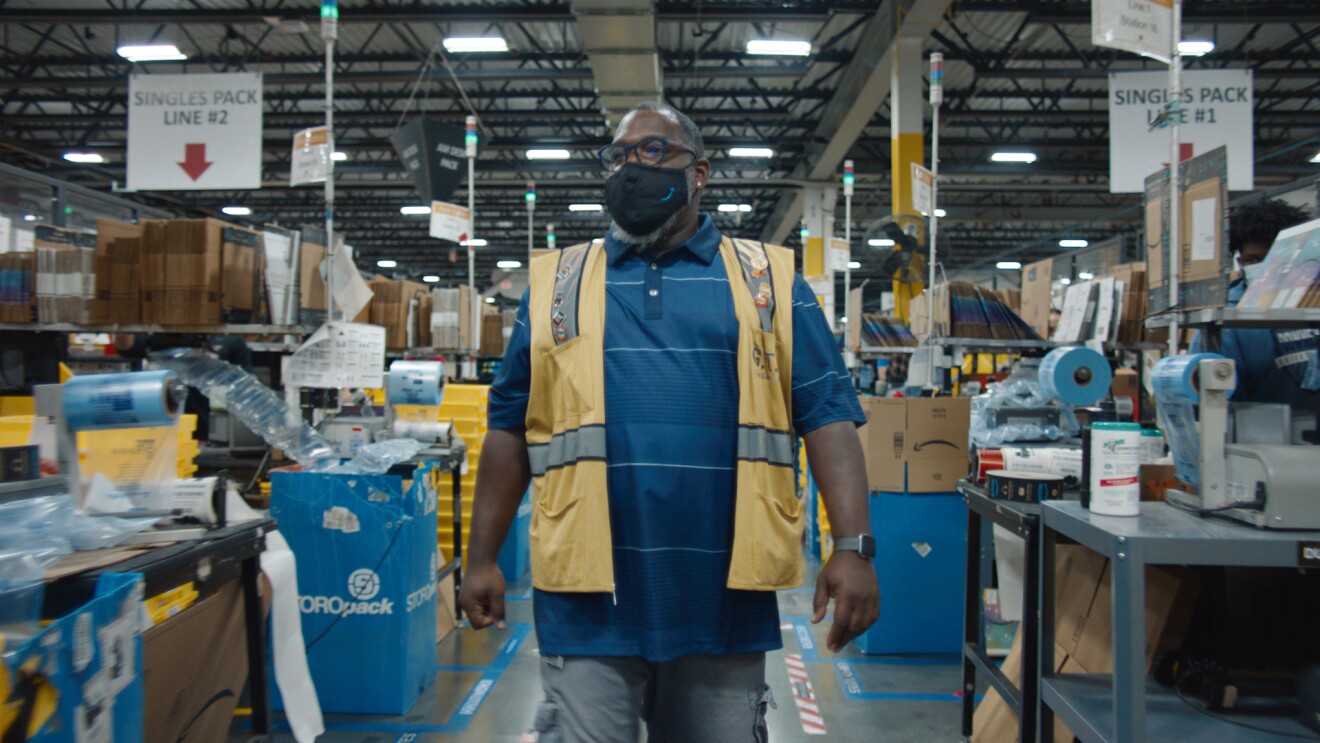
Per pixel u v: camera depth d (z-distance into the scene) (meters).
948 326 3.60
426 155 5.42
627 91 8.48
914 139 7.67
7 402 2.83
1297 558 1.29
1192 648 1.77
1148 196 2.12
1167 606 1.71
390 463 2.65
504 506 1.24
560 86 10.54
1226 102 4.91
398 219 16.64
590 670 1.06
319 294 3.07
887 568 3.19
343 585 2.59
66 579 1.17
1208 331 1.58
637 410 1.07
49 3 7.71
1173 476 1.82
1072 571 2.01
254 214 16.08
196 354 3.19
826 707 2.72
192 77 4.59
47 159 11.91
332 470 2.68
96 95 10.55
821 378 1.13
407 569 2.62
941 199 15.45
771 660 3.18
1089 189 13.84
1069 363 2.23
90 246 3.36
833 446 1.10
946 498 3.17
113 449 1.68
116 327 2.97
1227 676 1.61
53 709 0.94
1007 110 10.95
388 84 10.41
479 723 2.54
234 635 1.66
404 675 2.60
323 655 2.60
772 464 1.08
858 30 8.81
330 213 2.95
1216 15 7.57
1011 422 2.66
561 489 1.08
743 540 1.04
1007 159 11.95
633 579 1.05
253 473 2.96
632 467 1.05
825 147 11.34
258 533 1.66
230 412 3.13
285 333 2.95
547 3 7.76
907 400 3.20
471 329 5.15
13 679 0.87
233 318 2.94
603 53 7.46
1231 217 2.21
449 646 3.28
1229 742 1.38
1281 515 1.33
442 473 3.62
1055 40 8.79
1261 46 8.76
